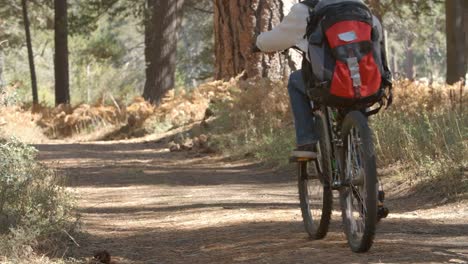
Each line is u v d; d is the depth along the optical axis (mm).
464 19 41188
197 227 10234
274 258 7695
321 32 7652
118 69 83250
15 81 34531
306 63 7996
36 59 91688
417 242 8055
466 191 11508
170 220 11133
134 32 87125
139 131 32781
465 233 8703
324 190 8312
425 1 47125
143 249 8914
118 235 10000
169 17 42000
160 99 41844
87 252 8727
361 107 7785
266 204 12297
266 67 26922
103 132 34344
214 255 8250
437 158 13203
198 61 60062
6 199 9070
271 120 21750
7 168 9539
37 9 56156
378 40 7656
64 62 46375
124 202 13414
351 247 7754
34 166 12266
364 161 7301
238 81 26844
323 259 7449
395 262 7094
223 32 28141
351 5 7691
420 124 14664
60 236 8773
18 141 10414
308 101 8266
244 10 27172
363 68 7480
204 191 14609
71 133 36000
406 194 12492
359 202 7637
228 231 9703
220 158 20828
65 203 10398
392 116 16656
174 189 15148
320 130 8141
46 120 36812
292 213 11000
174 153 23438
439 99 18609
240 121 23406
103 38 57344
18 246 7902
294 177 16281
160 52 41938
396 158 14492
